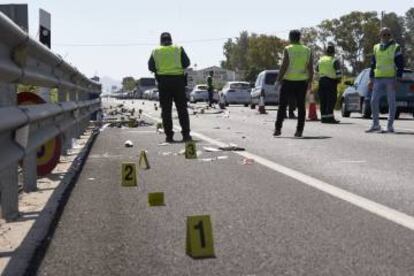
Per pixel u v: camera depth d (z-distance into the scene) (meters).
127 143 12.15
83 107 13.53
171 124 13.29
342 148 11.70
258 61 130.00
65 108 8.41
